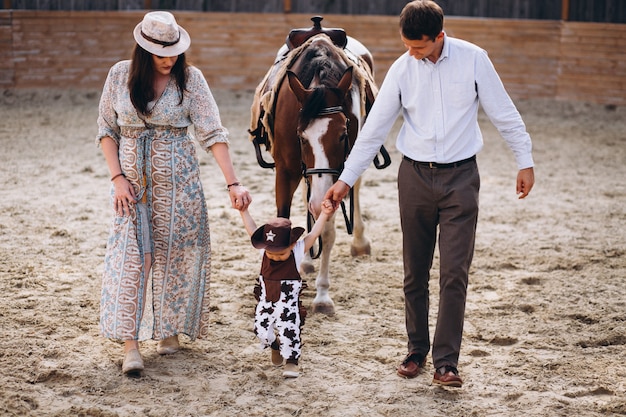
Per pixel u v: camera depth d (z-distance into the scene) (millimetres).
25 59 14172
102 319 4457
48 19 14156
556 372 4672
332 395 4371
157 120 4469
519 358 4875
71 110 13359
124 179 4477
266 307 4297
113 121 4512
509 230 7652
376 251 6973
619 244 7211
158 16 4336
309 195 5059
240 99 14180
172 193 4535
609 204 8609
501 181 9633
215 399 4293
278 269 4270
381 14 14625
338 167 4996
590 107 13719
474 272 6484
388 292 6008
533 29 13938
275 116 5449
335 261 6711
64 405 4172
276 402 4281
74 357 4715
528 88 14062
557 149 11352
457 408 4238
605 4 13859
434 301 5828
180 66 4457
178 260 4629
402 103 4316
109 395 4305
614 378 4582
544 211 8312
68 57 14242
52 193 8609
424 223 4371
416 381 4543
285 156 5465
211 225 7598
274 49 14414
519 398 4363
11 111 13172
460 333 4332
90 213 7906
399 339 5152
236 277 6207
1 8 14352
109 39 14250
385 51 14328
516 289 6102
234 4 14758
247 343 5023
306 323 5383
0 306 5465
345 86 4973
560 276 6395
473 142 4250
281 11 14758
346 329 5305
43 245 6875
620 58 13484
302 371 4652
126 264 4430
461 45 4191
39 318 5254
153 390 4355
